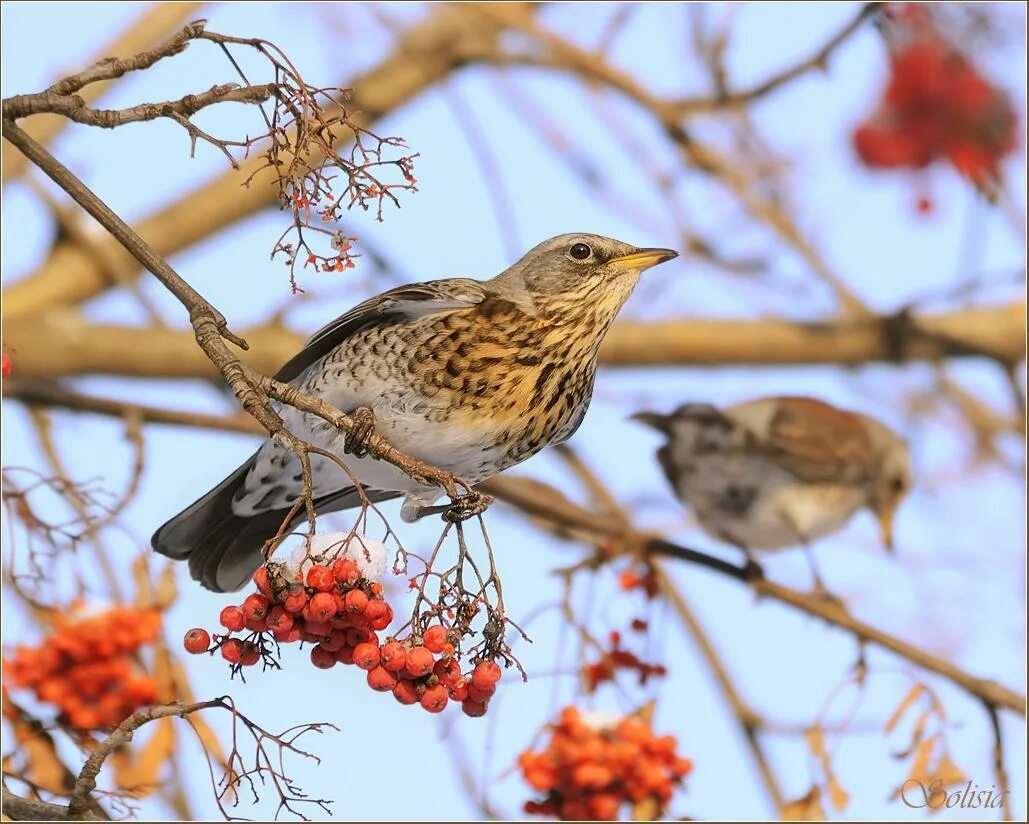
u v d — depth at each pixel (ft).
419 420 32.81
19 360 42.29
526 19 44.80
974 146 43.68
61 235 44.39
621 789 34.68
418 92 46.55
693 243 46.68
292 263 23.29
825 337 45.83
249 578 34.58
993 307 46.75
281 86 23.03
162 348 43.04
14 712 31.32
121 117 22.91
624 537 41.32
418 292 33.14
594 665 37.17
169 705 22.58
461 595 22.90
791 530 51.78
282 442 22.40
